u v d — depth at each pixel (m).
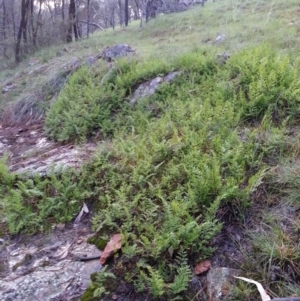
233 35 6.88
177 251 2.40
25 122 6.21
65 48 11.23
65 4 18.28
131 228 2.69
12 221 3.05
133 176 3.10
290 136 3.23
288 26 6.82
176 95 4.72
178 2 15.62
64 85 6.37
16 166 4.20
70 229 3.00
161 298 2.21
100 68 6.18
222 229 2.56
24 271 2.62
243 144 3.18
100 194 3.21
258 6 10.16
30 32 14.32
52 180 3.37
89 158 3.75
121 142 3.83
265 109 3.62
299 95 3.52
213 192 2.71
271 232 2.43
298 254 2.22
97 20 24.77
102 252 2.63
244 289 2.14
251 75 4.12
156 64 5.40
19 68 10.66
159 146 3.36
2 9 18.78
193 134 3.46
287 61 4.02
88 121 4.72
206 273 2.32
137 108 4.73
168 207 2.65
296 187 2.66
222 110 3.70
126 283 2.34
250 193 2.70
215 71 4.89
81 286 2.40
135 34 11.62
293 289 2.08
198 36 7.93
